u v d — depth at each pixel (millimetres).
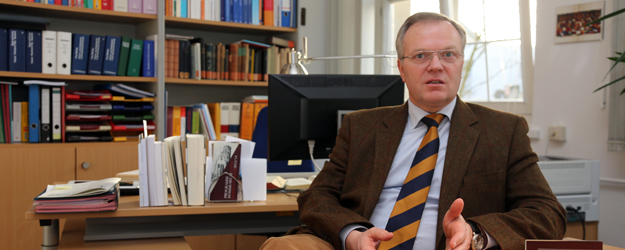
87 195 1422
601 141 2553
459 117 1296
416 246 1205
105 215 1451
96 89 3186
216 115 3346
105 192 1439
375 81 1882
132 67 3102
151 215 1569
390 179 1337
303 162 2465
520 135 1271
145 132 1623
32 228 2766
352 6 3721
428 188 1244
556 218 1146
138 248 1470
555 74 2748
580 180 1941
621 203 2496
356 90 1846
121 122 3133
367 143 1389
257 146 2555
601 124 2549
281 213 1789
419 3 3414
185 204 1563
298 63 2312
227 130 3400
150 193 1545
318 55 3775
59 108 2887
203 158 1576
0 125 2795
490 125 1282
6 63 2781
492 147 1251
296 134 1795
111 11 3020
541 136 2826
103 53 3014
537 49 2826
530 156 1255
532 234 1088
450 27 1296
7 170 2701
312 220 1266
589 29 2578
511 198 1241
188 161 1562
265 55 3525
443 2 3176
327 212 1253
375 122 1416
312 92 1795
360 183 1364
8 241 2721
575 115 2662
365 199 1318
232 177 1625
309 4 3717
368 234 1074
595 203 1962
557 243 865
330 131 1810
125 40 3057
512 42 2939
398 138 1350
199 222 1669
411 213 1229
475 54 3135
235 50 3404
